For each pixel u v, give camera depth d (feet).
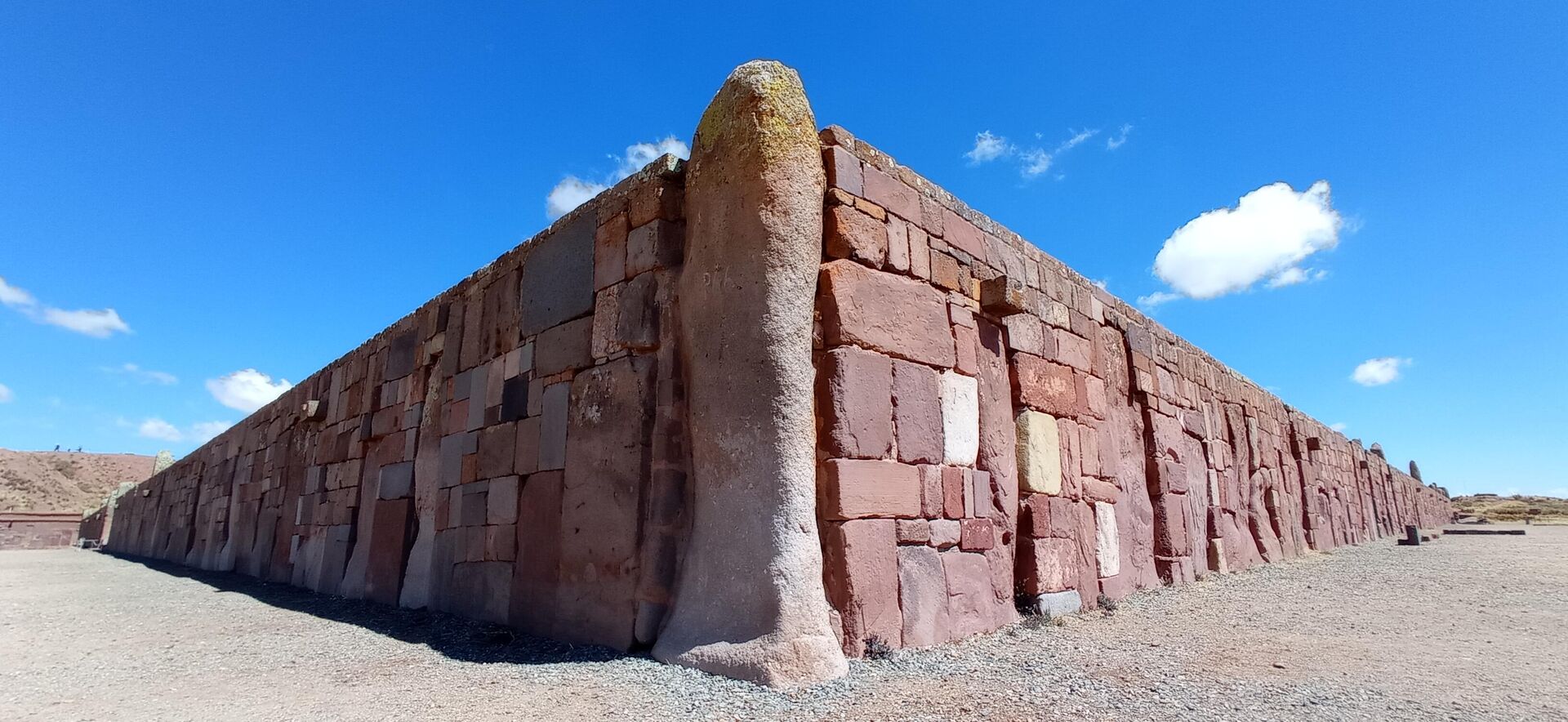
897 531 20.47
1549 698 15.23
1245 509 47.70
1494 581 36.17
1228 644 20.89
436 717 14.75
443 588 28.53
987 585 23.24
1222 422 46.68
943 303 24.39
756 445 18.42
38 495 188.96
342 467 39.45
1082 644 20.95
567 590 22.18
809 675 16.38
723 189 20.15
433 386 32.60
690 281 20.40
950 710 14.52
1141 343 37.63
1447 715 14.08
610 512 21.20
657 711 14.74
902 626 19.85
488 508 26.84
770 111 19.99
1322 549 60.54
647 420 20.94
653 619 19.22
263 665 20.24
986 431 25.04
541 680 17.34
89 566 63.00
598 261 24.18
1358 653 19.62
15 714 15.42
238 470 57.41
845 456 19.51
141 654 21.85
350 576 35.60
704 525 18.89
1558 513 184.34
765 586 17.37
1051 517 26.86
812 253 19.98
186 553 67.41
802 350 19.15
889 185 23.63
